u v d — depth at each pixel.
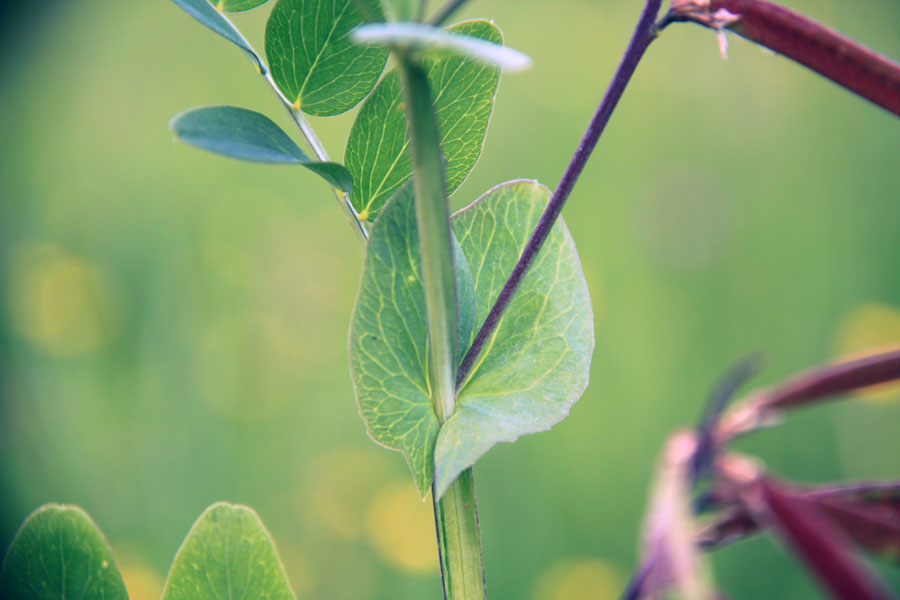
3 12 1.16
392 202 0.19
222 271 0.92
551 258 0.20
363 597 0.73
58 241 0.94
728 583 0.63
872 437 0.69
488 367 0.19
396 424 0.19
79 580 0.19
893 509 0.20
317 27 0.21
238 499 0.77
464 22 0.20
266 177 1.02
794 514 0.20
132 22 1.20
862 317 0.85
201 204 0.99
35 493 0.76
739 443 0.73
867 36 1.20
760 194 0.97
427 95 0.17
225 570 0.19
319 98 0.21
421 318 0.19
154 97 1.12
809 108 1.05
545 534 0.73
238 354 0.85
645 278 0.91
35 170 1.04
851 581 0.19
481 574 0.19
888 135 0.99
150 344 0.85
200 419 0.81
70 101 1.11
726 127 1.05
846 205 0.94
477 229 0.20
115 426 0.80
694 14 0.19
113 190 0.99
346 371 0.87
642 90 1.10
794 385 0.21
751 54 1.09
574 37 1.18
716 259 0.92
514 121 1.06
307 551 0.75
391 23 0.17
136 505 0.75
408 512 0.76
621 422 0.79
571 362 0.19
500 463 0.75
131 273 0.91
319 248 0.96
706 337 0.86
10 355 0.82
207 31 1.17
